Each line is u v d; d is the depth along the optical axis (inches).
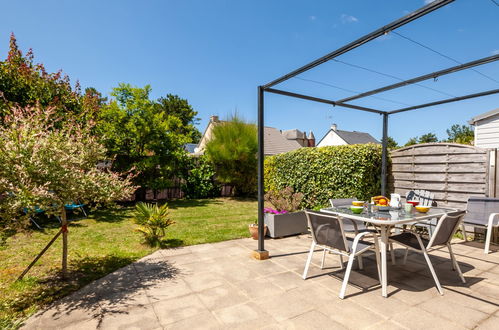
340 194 267.0
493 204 191.6
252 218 288.8
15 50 293.3
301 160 318.0
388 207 142.9
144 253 170.1
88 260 157.0
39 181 108.4
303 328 91.3
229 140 441.7
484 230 203.2
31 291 118.2
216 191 476.7
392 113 230.4
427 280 131.2
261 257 159.9
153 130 360.2
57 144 118.0
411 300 110.7
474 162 208.7
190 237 209.3
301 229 225.0
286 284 126.2
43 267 145.4
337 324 93.6
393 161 267.6
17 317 97.9
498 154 195.9
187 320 96.2
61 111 280.2
